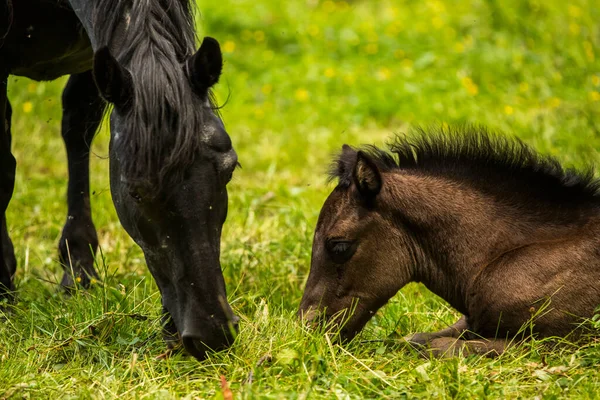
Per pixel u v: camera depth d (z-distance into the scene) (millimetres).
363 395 7469
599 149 13820
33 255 12453
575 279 8453
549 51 19594
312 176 16000
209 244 7383
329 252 8844
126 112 7453
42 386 7773
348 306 8844
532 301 8461
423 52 21797
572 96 17172
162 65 7488
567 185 9039
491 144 9281
